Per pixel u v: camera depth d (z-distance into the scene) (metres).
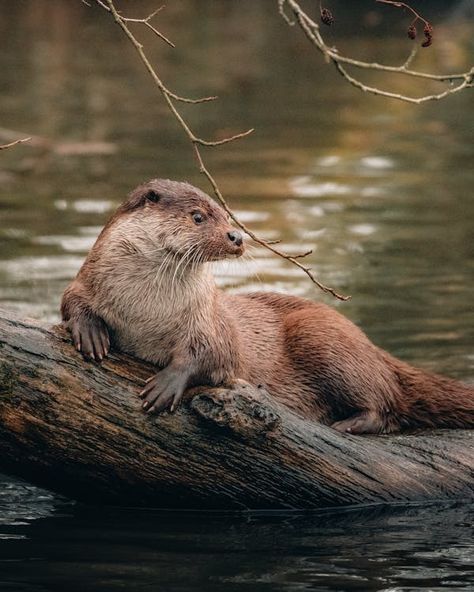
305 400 10.25
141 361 9.02
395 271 15.90
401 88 29.56
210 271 9.38
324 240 17.31
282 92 29.38
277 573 7.60
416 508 9.19
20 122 25.44
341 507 9.17
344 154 23.05
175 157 22.70
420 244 17.17
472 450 9.61
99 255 9.10
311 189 20.34
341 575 7.58
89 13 41.78
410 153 23.17
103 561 7.82
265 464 8.97
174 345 9.08
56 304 14.05
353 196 19.92
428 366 12.16
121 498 9.02
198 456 8.84
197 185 20.42
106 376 8.77
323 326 10.41
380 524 8.77
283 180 20.94
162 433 8.77
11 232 17.48
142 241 9.04
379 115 26.75
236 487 8.96
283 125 25.61
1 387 8.50
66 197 19.66
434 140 24.31
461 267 16.08
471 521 8.84
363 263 16.25
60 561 7.81
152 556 7.94
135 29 38.88
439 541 8.34
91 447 8.69
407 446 9.52
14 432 8.56
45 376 8.59
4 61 32.91
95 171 21.56
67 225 17.88
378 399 10.28
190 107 27.45
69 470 8.77
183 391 8.84
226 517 8.96
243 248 9.30
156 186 9.33
